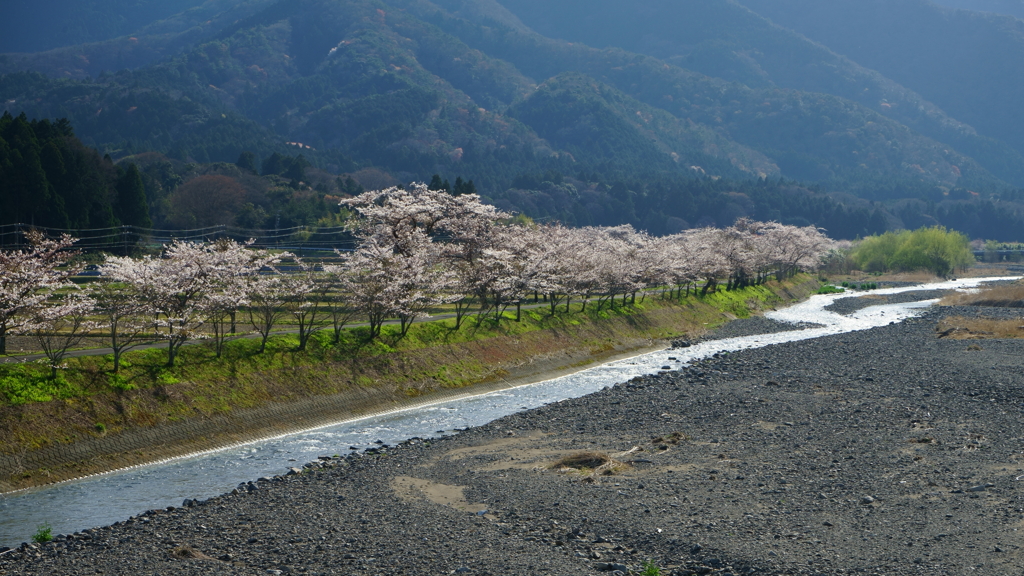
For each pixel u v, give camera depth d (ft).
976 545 49.42
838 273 484.33
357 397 115.85
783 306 303.89
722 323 238.89
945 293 349.41
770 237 353.72
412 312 137.28
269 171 560.20
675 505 61.93
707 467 74.13
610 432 94.32
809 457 76.43
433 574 49.47
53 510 69.36
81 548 56.49
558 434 94.73
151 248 282.56
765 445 82.69
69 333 111.75
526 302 197.57
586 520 59.52
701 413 103.09
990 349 157.48
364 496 69.82
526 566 50.31
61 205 238.68
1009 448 76.38
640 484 69.05
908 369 135.64
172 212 403.75
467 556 52.54
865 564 47.50
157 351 105.60
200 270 107.34
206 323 127.75
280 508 66.33
